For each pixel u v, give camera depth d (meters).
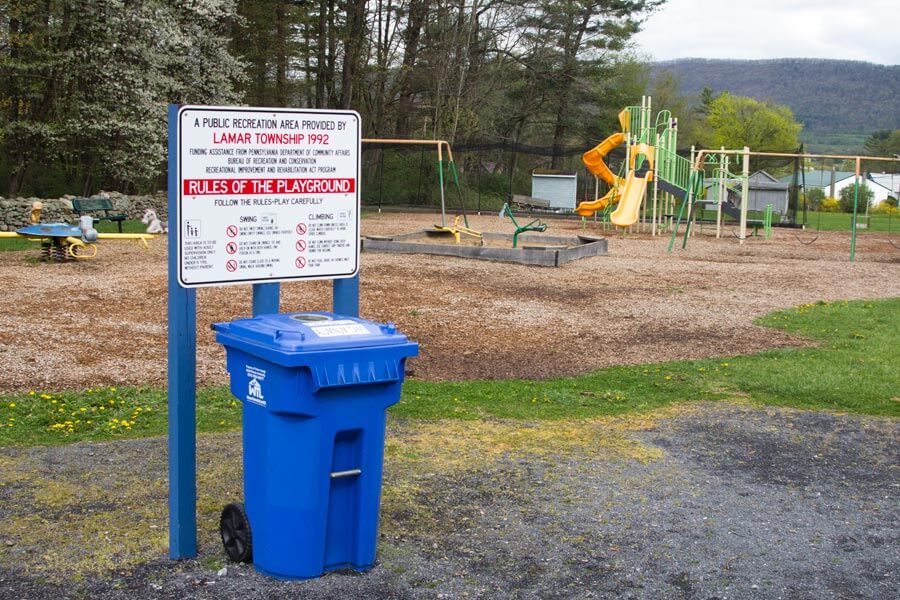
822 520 5.31
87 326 10.87
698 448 6.79
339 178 4.67
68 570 4.34
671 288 16.36
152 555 4.53
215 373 8.80
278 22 41.56
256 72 42.75
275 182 4.50
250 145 4.41
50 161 28.11
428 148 44.97
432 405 7.86
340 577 4.29
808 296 15.76
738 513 5.39
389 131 50.44
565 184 46.50
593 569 4.51
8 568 4.35
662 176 31.00
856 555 4.78
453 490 5.64
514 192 51.34
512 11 49.59
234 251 4.43
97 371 8.68
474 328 11.96
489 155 53.94
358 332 4.17
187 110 4.25
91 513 5.10
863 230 36.44
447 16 48.00
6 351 9.30
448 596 4.14
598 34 53.62
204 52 30.00
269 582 4.21
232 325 4.30
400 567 4.44
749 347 11.11
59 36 25.28
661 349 10.91
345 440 4.22
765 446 6.89
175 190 4.26
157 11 25.44
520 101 54.56
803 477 6.14
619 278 17.64
